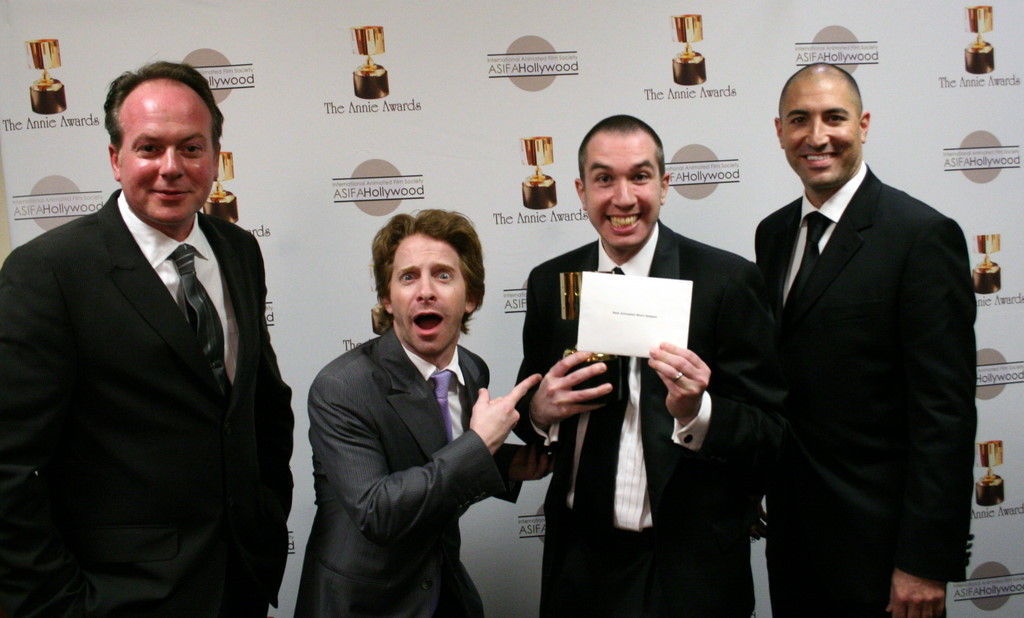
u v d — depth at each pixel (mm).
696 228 2027
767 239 1713
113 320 1172
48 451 1145
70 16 1865
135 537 1197
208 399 1250
